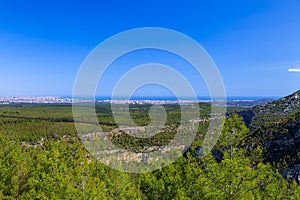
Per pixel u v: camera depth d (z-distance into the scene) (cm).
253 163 1861
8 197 2583
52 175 2012
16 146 3366
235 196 1641
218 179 1683
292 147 5569
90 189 1747
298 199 1738
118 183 1806
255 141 6425
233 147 1809
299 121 6162
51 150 2488
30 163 2911
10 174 2833
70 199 1744
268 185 1722
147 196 1909
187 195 1719
